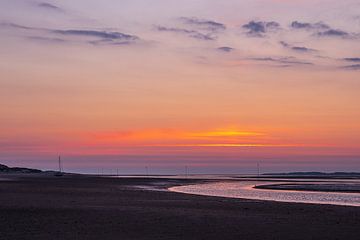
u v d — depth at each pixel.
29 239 22.73
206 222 29.19
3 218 30.52
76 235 23.95
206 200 47.75
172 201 46.06
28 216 31.66
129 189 71.88
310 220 30.47
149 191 66.38
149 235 24.25
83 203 42.81
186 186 89.56
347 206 40.91
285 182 120.19
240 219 30.80
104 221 29.23
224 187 85.06
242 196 57.50
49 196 52.25
